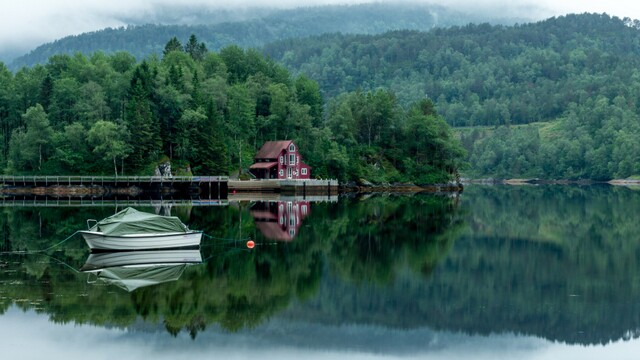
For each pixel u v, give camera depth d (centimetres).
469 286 4522
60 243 5956
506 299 4194
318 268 5056
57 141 13325
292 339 3403
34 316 3647
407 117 17938
